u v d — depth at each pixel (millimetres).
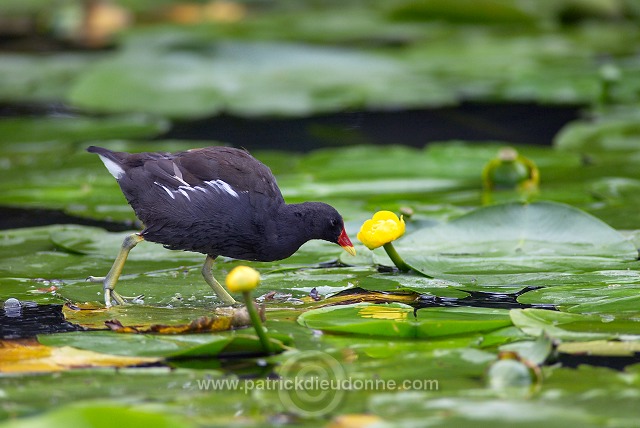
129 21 26109
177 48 20078
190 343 7215
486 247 9805
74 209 12070
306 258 10141
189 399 6148
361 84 18578
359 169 13523
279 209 9195
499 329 7508
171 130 16938
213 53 20031
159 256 10258
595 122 15977
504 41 22266
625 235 10133
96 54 21969
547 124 17078
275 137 16406
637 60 20062
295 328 7656
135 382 6492
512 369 6281
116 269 8789
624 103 17578
